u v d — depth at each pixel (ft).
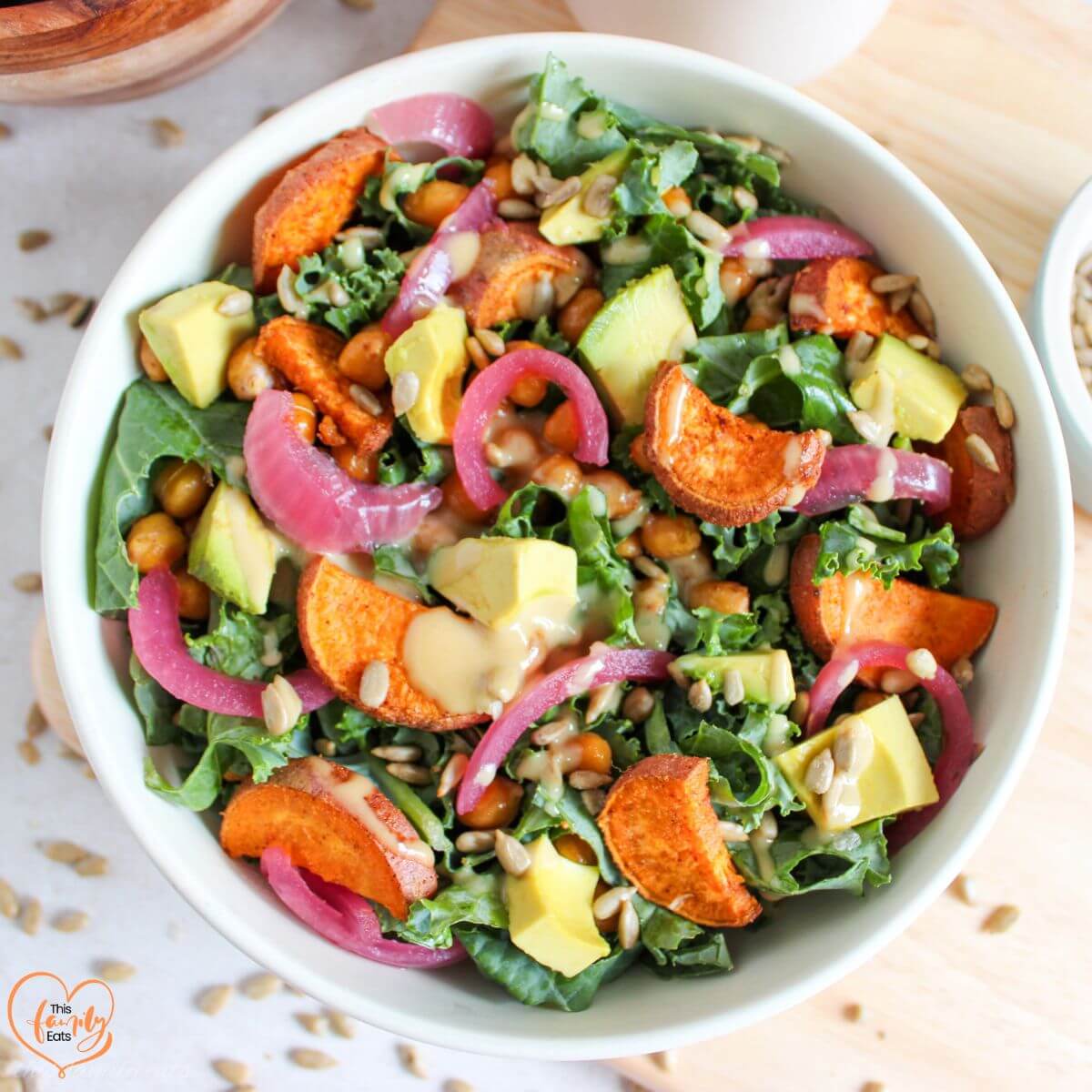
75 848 1.81
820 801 1.51
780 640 1.55
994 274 1.53
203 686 1.50
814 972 1.48
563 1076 1.81
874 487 1.52
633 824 1.49
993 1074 1.65
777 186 1.57
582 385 1.51
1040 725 1.49
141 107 1.81
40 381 1.82
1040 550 1.52
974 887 1.66
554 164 1.55
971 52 1.70
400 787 1.52
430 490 1.52
